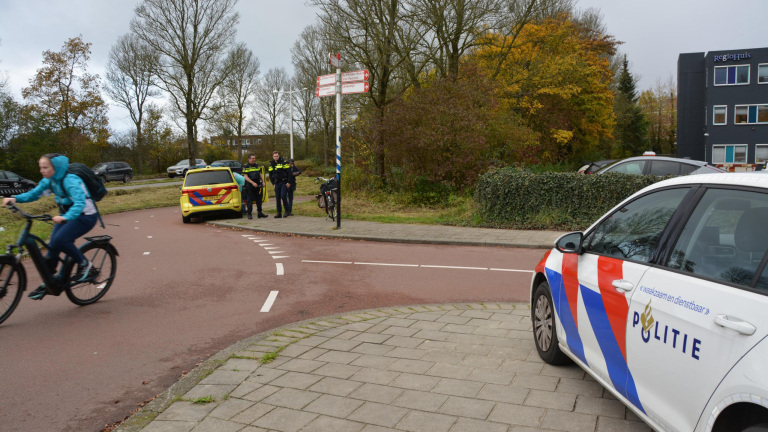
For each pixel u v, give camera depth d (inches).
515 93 1206.9
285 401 140.6
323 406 137.3
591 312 133.8
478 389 146.6
